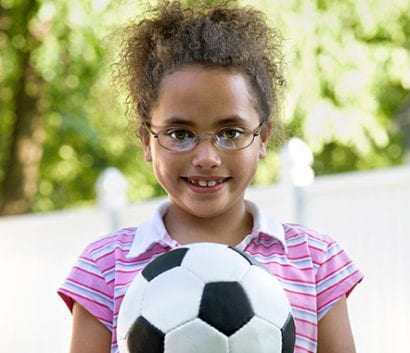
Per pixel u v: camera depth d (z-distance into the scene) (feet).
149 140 9.29
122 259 9.17
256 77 8.97
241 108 8.61
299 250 9.27
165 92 8.64
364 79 35.68
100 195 23.07
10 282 24.76
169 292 7.98
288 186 20.07
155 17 9.86
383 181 19.27
